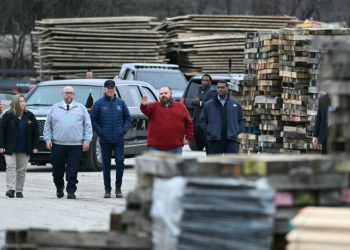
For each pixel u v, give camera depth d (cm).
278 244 1214
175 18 8000
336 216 1099
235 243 1100
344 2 12306
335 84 1204
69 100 3038
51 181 3581
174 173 1150
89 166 3978
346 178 1215
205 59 7512
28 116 3031
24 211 2569
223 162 1167
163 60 7744
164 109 2902
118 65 7594
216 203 1108
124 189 3294
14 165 2998
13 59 12600
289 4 12875
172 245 1114
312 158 1223
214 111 3114
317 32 3891
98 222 2350
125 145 4166
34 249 1273
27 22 12369
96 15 12594
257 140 4406
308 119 3956
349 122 1220
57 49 7506
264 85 4244
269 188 1127
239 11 13238
